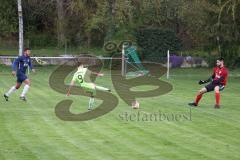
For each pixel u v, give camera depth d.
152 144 29.44
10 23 105.00
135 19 97.00
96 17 91.81
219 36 82.25
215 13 80.75
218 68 45.44
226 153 27.42
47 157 25.92
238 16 77.19
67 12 102.69
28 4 106.50
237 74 82.19
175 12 97.25
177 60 90.75
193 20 89.56
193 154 27.09
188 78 76.25
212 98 52.34
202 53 95.38
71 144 29.06
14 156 25.97
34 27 109.69
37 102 46.38
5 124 34.94
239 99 51.88
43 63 88.00
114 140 30.36
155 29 93.69
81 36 103.75
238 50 84.19
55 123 35.66
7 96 46.84
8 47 103.69
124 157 26.23
